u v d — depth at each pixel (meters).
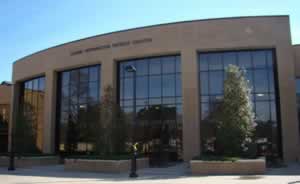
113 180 18.31
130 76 34.12
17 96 43.78
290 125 28.97
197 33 31.52
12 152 26.59
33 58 41.00
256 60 30.92
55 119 38.31
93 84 36.06
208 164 21.53
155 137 32.09
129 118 30.83
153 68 33.34
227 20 31.08
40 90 41.03
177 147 31.20
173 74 32.50
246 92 23.61
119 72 34.72
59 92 38.91
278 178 18.30
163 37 32.41
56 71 38.81
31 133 33.28
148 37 32.94
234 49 31.09
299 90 32.62
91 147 34.72
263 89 30.41
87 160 24.08
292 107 29.17
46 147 37.56
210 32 31.25
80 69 37.34
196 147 30.00
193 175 20.73
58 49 38.25
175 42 31.97
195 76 31.00
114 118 26.48
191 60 31.30
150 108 32.78
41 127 39.91
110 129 26.14
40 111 40.50
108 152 25.98
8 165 29.47
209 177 19.33
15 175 21.80
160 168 26.06
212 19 31.36
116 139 26.41
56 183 17.30
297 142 28.67
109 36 34.72
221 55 31.59
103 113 26.48
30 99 42.44
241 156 23.34
